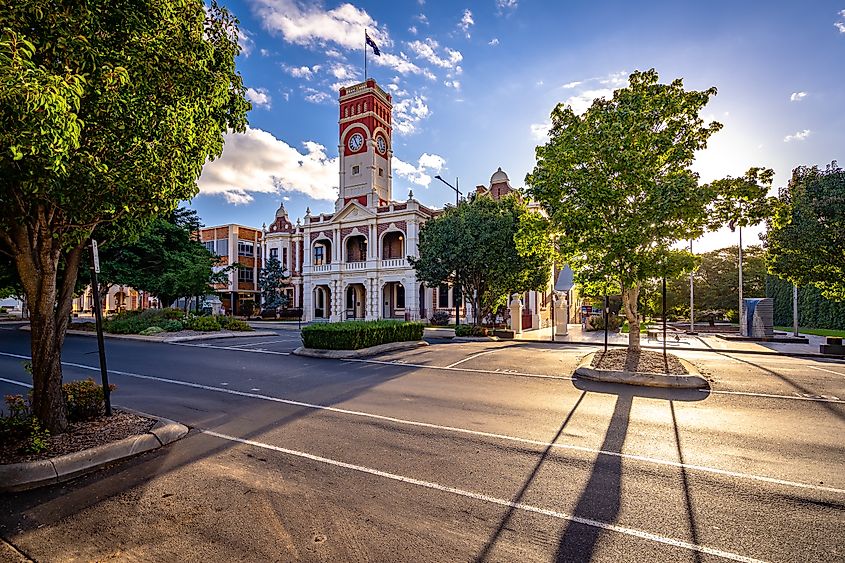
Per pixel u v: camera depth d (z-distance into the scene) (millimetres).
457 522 3689
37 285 5418
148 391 8922
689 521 3719
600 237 10914
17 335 21578
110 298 56469
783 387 9273
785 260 15867
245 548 3311
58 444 5109
